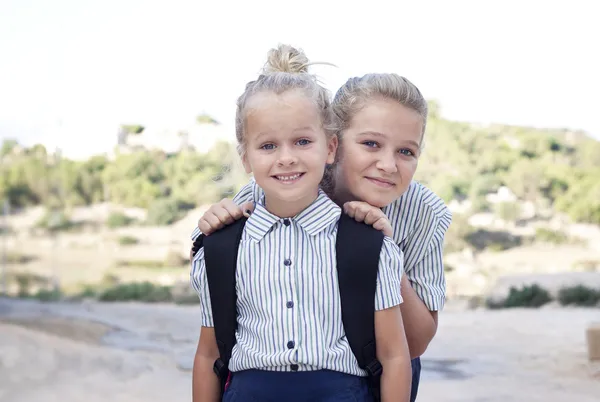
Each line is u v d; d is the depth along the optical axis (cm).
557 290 2100
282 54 233
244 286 212
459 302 2141
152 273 3216
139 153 3809
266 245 212
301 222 212
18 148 3906
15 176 3806
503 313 1808
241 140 221
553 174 3422
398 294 210
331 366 204
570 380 950
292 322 205
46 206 3775
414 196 235
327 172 235
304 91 212
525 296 2012
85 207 3756
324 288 207
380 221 213
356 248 207
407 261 238
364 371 210
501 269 3009
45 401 849
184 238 3503
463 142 3616
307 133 210
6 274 3103
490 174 3497
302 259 210
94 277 3148
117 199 3747
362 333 206
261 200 226
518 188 3409
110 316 1752
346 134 226
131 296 2383
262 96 211
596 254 3116
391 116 221
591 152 3484
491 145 3588
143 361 1102
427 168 3556
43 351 1150
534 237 3238
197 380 226
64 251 3453
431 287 236
